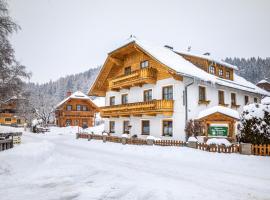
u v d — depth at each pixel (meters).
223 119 16.86
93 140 26.95
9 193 7.47
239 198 6.90
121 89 29.72
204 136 19.08
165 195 7.12
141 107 24.44
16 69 23.58
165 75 23.61
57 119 61.91
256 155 13.59
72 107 56.16
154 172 10.30
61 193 7.44
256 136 13.95
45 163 12.15
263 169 10.66
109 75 31.56
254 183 8.48
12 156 11.59
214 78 24.86
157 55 22.98
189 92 22.22
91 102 56.62
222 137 16.70
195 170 10.69
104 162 12.83
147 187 7.95
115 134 30.38
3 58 21.02
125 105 26.81
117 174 9.94
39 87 170.50
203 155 14.37
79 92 57.31
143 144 20.47
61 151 17.94
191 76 21.19
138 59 26.88
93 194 7.29
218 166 11.54
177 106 22.19
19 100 26.41
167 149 17.06
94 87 32.09
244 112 14.96
